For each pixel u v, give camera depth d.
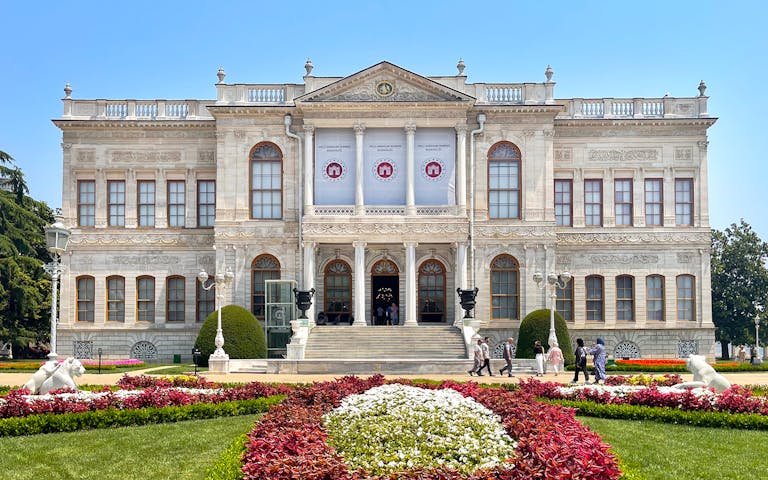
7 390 32.47
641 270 61.53
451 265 60.09
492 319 59.22
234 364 46.62
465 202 58.59
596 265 61.50
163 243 61.88
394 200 59.09
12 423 22.62
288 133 59.44
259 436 17.33
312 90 59.75
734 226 84.25
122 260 62.00
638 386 29.06
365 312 59.81
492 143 59.84
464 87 59.94
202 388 30.53
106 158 62.44
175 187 62.62
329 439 16.59
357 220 57.75
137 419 24.42
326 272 60.47
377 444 15.91
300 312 57.19
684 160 62.03
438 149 59.25
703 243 61.53
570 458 13.76
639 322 61.16
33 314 70.06
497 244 59.38
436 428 16.62
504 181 59.81
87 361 56.44
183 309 61.72
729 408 24.83
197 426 24.11
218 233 59.41
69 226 61.94
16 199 71.50
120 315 61.84
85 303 62.03
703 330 61.06
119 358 61.31
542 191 59.47
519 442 15.05
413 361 44.75
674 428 23.77
